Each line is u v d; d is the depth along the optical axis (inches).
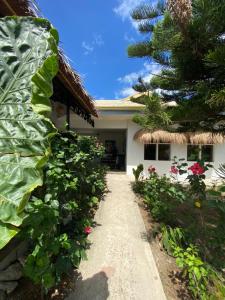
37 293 109.0
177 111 242.4
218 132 271.3
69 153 163.6
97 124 547.5
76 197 196.5
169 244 145.6
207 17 181.0
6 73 44.6
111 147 762.8
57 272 105.2
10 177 38.3
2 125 41.6
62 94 213.6
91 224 199.2
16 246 114.0
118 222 217.3
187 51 214.4
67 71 126.2
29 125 40.8
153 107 242.4
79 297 111.1
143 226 208.4
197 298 112.7
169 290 120.3
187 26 182.5
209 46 204.1
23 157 39.7
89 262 142.5
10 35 46.4
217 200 145.6
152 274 133.4
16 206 36.3
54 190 114.0
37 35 46.8
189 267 113.7
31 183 37.8
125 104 510.6
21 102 42.5
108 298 111.8
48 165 115.9
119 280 126.0
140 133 514.6
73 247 117.2
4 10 78.8
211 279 117.0
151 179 293.0
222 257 139.9
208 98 204.4
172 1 171.5
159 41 219.5
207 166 179.6
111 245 167.5
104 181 375.9
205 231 148.8
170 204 219.3
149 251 161.2
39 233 87.6
